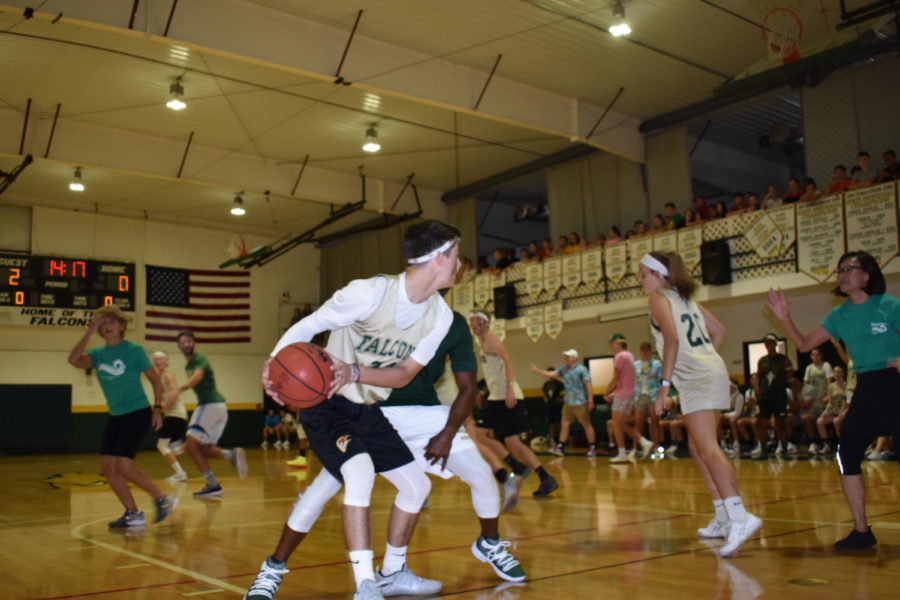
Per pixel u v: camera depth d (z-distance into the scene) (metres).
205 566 4.04
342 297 2.84
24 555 4.50
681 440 12.69
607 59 13.30
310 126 15.98
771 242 12.85
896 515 5.16
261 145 17.05
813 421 11.30
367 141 16.86
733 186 18.50
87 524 5.91
